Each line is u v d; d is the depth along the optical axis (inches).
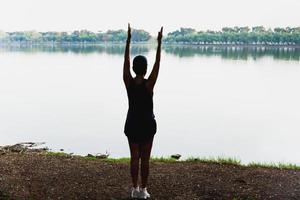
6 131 657.0
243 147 562.6
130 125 209.3
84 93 1294.3
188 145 565.0
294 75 2091.5
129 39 206.4
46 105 1007.6
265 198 228.1
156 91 1370.6
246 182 256.5
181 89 1443.2
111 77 1919.3
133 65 208.4
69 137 609.3
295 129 726.5
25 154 324.8
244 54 5152.6
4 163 284.7
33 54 4660.4
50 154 332.5
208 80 1811.0
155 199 221.9
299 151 539.2
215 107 1010.1
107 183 247.0
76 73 2142.0
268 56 4537.4
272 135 661.9
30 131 658.8
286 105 1068.5
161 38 206.2
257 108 1007.6
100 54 4761.3
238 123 781.3
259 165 311.3
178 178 261.0
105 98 1166.3
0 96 1189.7
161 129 695.7
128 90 207.8
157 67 205.6
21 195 222.5
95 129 682.2
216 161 320.5
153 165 295.1
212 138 621.3
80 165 287.9
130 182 250.2
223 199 225.9
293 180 262.7
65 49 6840.6
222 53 5492.1
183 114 887.1
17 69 2361.0
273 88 1504.7
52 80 1750.7
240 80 1823.3
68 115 846.5
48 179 251.4
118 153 498.9
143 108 207.3
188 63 3152.1
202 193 234.1
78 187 238.4
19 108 951.0
